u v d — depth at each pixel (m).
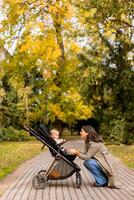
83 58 32.97
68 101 35.38
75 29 30.89
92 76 32.59
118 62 31.81
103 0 24.17
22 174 14.35
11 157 21.06
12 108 43.72
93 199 9.77
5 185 11.93
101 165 11.50
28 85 36.69
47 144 11.53
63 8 29.42
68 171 11.47
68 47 32.66
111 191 10.85
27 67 33.31
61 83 35.47
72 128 57.00
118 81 32.09
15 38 31.44
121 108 33.00
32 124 42.44
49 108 35.91
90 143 11.63
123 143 32.94
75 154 11.52
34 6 29.84
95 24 26.64
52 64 32.03
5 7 30.45
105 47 31.75
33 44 31.16
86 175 13.99
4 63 33.66
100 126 34.16
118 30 27.03
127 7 24.08
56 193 10.60
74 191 10.89
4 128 42.16
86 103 35.12
